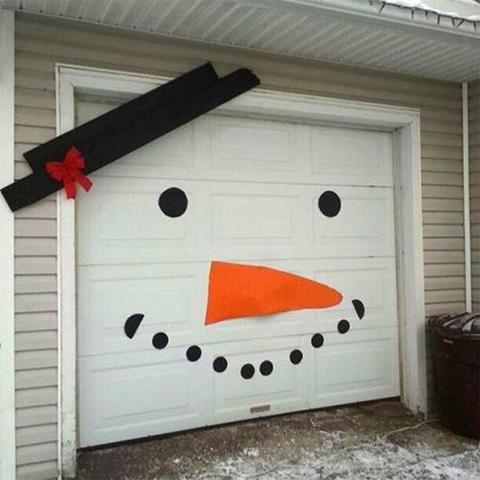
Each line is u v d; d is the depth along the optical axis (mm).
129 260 3379
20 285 2930
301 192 3912
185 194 3539
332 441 3533
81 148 3076
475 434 3596
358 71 3910
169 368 3482
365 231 4145
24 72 2961
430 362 4082
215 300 3609
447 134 4273
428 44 3443
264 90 3586
